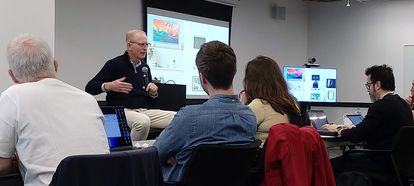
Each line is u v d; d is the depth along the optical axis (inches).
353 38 338.3
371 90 141.5
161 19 253.9
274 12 335.0
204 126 74.8
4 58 91.9
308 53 358.3
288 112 97.1
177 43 263.9
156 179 62.7
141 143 97.0
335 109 324.5
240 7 306.5
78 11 215.9
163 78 255.4
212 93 79.0
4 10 92.4
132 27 241.4
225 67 77.2
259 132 95.4
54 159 63.6
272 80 98.9
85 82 219.9
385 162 129.0
